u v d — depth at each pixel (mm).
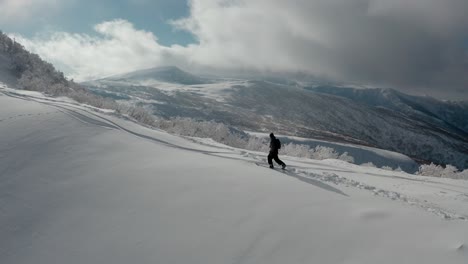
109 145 11219
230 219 6930
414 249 5773
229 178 8852
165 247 6297
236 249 6125
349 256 5734
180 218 7035
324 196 8078
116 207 7555
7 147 10469
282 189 8312
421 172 29266
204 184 8430
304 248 6012
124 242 6512
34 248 6617
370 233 6312
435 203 10875
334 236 6266
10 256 6488
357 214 7047
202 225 6785
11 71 54031
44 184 8578
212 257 5996
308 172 11438
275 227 6598
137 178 8789
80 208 7594
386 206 7609
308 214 7023
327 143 105000
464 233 6297
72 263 6176
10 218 7422
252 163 12125
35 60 61531
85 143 11148
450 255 5578
